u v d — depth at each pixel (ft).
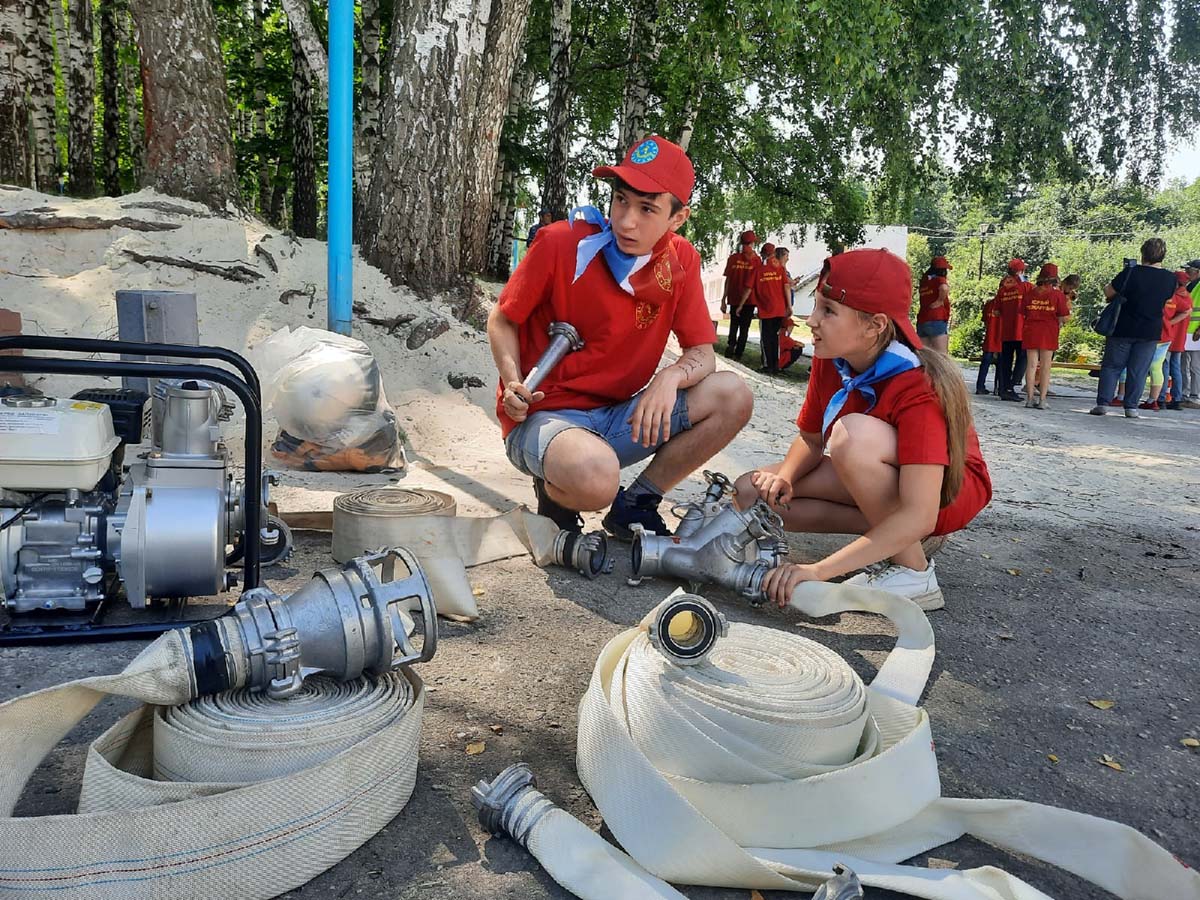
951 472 8.90
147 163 22.36
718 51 37.83
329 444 14.03
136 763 5.65
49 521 7.59
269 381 14.20
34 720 4.93
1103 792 6.48
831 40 33.40
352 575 5.87
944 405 8.66
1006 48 47.11
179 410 7.73
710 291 136.56
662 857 5.17
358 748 5.14
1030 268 165.07
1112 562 12.95
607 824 5.49
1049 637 9.62
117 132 52.03
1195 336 39.68
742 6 34.63
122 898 4.50
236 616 5.50
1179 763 7.00
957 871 5.20
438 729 6.72
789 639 6.73
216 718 5.28
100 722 6.42
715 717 5.63
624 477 15.97
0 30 30.14
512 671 7.81
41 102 40.55
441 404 18.97
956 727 7.35
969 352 114.11
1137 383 34.42
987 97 47.67
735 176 54.85
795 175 53.21
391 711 5.63
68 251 18.94
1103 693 8.25
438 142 22.44
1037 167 50.55
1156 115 49.32
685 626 6.52
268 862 4.82
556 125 43.55
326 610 5.65
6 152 30.35
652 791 5.28
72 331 17.15
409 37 22.15
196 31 21.65
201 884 4.65
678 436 10.92
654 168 9.13
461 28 22.30
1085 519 15.75
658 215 9.34
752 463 18.56
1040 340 36.96
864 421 8.87
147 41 21.38
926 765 5.77
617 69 54.29
